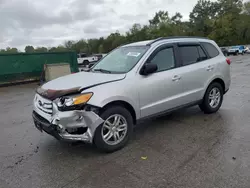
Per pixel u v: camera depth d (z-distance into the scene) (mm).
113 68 3918
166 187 2490
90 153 3373
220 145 3408
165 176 2693
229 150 3234
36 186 2623
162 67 3930
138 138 3836
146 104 3670
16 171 2959
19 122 5168
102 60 4551
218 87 4922
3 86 12039
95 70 4168
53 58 14062
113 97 3201
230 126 4148
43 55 13617
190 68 4289
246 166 2805
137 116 3602
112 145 3324
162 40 4117
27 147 3703
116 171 2852
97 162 3100
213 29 60031
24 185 2648
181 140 3676
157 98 3799
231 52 39031
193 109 5352
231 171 2717
